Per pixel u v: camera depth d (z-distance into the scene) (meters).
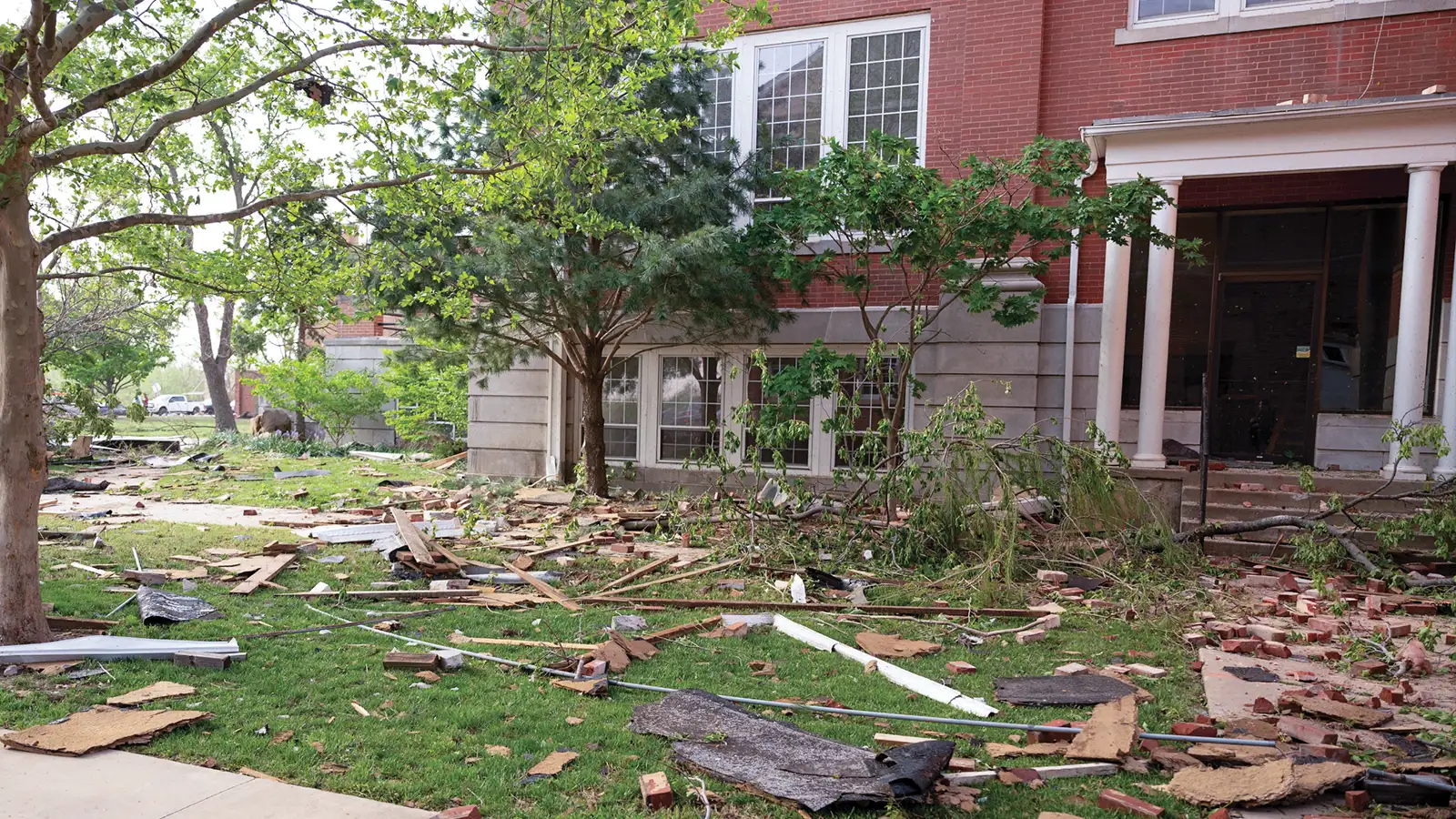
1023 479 9.94
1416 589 8.90
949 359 13.63
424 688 5.51
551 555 10.32
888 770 4.07
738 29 7.90
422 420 23.48
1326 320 12.62
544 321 13.62
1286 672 6.21
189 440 26.95
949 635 7.28
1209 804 4.02
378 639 6.68
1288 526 10.04
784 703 5.27
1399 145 10.80
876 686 5.80
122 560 9.31
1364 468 12.26
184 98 8.44
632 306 12.95
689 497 14.91
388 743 4.58
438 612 7.62
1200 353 13.25
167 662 5.86
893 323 14.30
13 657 5.62
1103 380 12.26
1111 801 3.99
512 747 4.57
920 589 8.76
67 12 6.02
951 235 11.20
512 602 7.90
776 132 15.05
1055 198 13.02
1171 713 5.34
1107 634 7.31
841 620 7.63
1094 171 13.01
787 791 3.94
